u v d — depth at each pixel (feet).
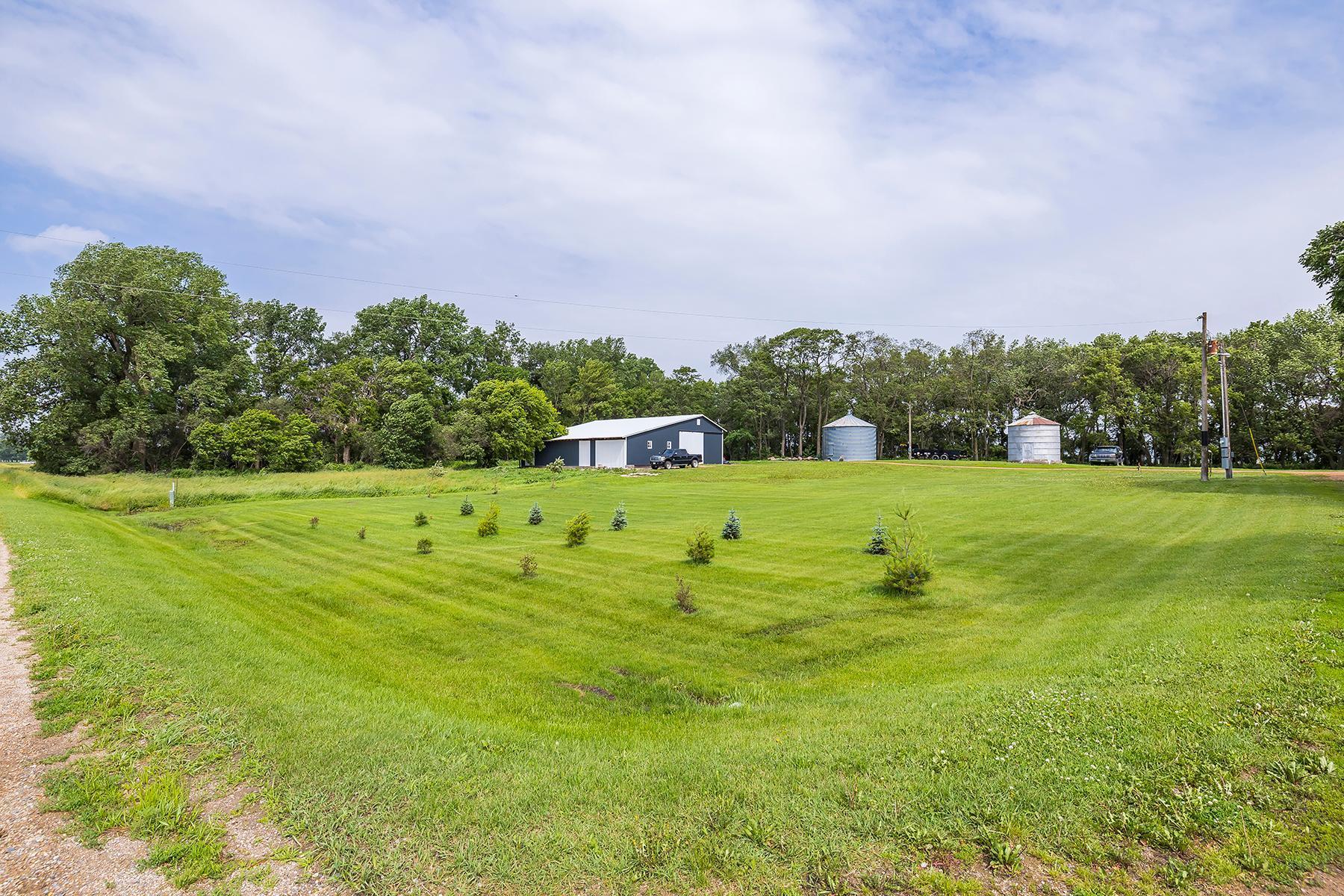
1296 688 18.94
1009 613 36.22
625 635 36.50
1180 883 11.34
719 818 14.11
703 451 191.62
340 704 22.68
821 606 39.29
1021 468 152.15
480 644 36.27
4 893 11.41
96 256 153.28
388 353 230.07
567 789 15.79
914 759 16.58
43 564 41.55
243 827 13.79
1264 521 58.75
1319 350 155.94
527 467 184.55
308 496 119.03
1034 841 12.73
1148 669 22.34
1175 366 192.65
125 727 18.66
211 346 177.47
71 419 148.77
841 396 263.08
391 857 12.69
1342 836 12.31
